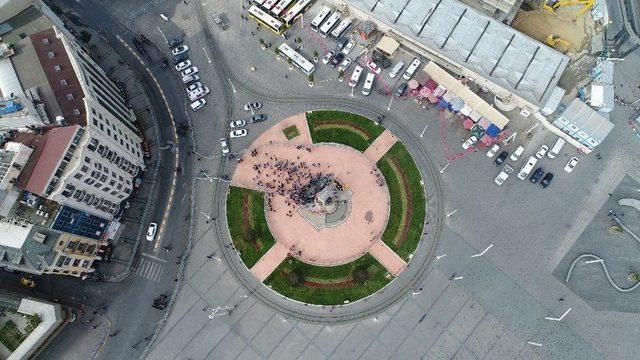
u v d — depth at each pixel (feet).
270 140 387.75
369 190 369.71
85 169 311.06
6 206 295.69
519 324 333.42
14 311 337.31
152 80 412.16
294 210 367.66
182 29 428.15
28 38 334.65
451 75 394.11
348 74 404.57
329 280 348.38
